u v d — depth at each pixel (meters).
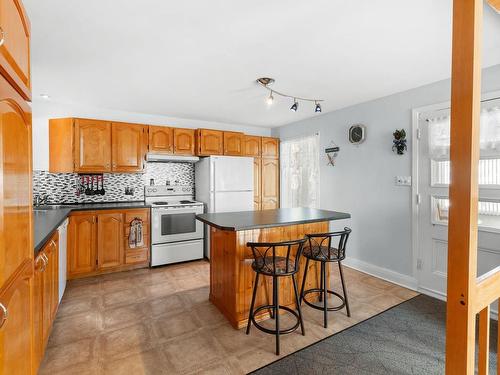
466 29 0.90
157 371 1.70
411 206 2.96
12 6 0.97
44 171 3.48
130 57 2.22
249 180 4.31
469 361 0.91
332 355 1.87
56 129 3.43
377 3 1.55
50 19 1.69
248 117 4.32
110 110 3.84
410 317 2.37
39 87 2.93
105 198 3.86
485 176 2.40
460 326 0.92
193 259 3.99
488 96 2.37
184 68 2.44
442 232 2.72
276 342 1.88
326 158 4.00
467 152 0.89
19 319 1.05
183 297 2.77
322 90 3.02
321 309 2.26
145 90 3.04
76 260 3.22
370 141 3.37
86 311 2.47
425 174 2.84
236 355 1.86
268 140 4.90
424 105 2.84
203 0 1.52
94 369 1.72
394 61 2.30
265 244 1.88
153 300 2.70
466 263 0.90
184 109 3.84
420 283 2.89
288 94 3.16
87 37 1.91
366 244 3.43
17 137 1.03
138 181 4.09
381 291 2.90
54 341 2.01
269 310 2.36
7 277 0.91
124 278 3.30
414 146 2.92
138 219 3.60
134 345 1.97
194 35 1.89
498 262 2.32
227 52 2.14
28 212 1.18
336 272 3.46
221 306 2.46
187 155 4.17
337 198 3.82
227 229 1.99
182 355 1.86
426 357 1.85
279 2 1.54
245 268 2.25
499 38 1.90
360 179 3.50
